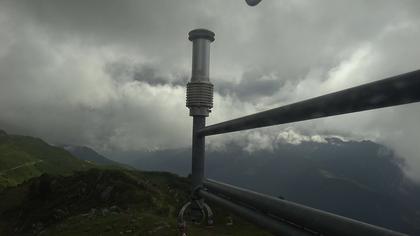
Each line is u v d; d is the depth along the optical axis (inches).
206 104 146.9
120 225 2620.6
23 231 4136.3
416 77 42.6
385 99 48.6
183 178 5123.0
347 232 54.2
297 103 70.4
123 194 4015.8
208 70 150.3
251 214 91.6
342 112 59.1
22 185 5925.2
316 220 61.6
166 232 2388.0
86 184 4623.5
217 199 121.0
